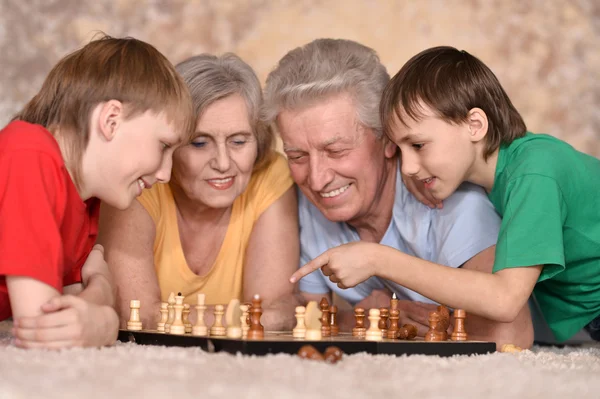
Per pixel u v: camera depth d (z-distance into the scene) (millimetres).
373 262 1839
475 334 2057
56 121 1696
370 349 1569
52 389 1033
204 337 1544
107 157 1686
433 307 2156
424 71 1979
